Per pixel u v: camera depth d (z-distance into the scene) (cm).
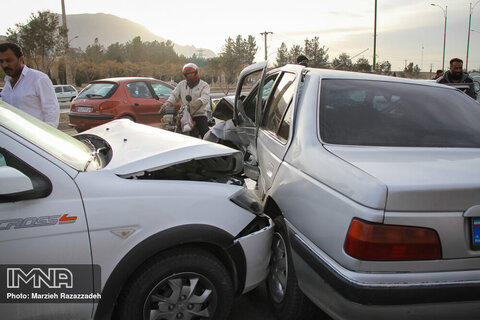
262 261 254
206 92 626
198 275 225
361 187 184
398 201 174
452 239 178
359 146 238
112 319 223
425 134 253
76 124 983
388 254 175
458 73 679
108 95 945
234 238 235
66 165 207
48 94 405
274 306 270
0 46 379
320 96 275
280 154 281
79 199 199
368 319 177
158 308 219
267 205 292
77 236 195
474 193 179
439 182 181
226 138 474
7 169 180
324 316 261
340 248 187
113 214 202
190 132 653
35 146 203
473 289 177
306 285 214
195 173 291
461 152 232
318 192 212
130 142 280
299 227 227
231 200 242
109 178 213
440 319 179
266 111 377
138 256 205
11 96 402
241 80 454
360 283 175
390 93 285
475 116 277
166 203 217
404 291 173
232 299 238
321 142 242
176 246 221
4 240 184
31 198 189
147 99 1007
